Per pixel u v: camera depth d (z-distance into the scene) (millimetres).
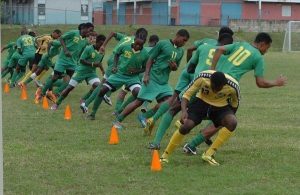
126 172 7012
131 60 10578
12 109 12867
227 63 7695
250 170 7180
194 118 7316
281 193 6145
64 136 9523
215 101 7289
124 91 11828
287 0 60219
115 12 62781
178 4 57312
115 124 10094
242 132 10070
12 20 50188
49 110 12773
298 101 14773
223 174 6945
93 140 9164
